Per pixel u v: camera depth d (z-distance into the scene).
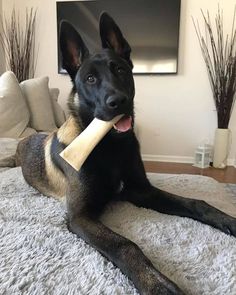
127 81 1.34
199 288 0.77
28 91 3.21
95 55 1.34
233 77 3.60
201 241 0.98
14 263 0.86
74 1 3.96
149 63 3.94
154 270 0.80
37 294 0.74
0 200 1.34
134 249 0.89
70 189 1.22
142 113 4.11
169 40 3.84
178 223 1.12
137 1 3.83
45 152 1.56
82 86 1.32
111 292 0.75
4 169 1.93
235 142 3.92
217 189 1.55
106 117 1.21
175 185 1.57
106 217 1.20
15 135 2.88
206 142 4.06
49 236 1.01
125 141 1.30
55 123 3.47
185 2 3.79
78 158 1.17
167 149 4.16
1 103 2.85
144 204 1.32
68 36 1.38
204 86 3.93
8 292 0.75
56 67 4.23
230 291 0.75
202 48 3.84
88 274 0.82
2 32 4.25
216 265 0.85
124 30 3.92
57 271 0.83
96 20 3.95
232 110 3.84
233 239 1.01
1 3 4.19
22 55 4.16
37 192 1.52
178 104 4.03
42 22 4.15
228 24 3.73
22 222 1.12
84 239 1.01
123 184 1.36
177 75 3.96
